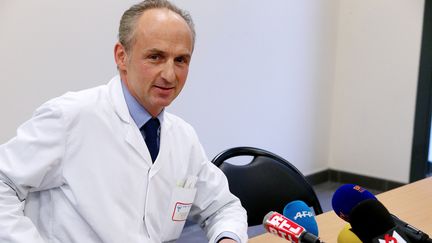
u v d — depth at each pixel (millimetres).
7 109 2381
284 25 4039
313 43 4387
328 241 1437
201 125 3447
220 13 3430
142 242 1287
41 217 1307
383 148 4484
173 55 1193
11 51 2352
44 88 2512
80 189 1240
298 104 4359
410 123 4281
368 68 4477
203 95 3418
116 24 2805
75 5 2582
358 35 4500
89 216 1233
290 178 1947
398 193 1995
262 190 1871
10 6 2318
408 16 4160
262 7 3787
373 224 924
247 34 3693
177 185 1393
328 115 4758
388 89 4375
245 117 3826
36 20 2428
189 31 1219
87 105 1284
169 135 1422
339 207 1073
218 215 1492
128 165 1296
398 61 4273
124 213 1274
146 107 1325
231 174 1811
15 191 1228
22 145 1230
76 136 1252
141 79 1221
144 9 1215
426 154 4238
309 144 4590
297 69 4270
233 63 3619
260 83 3908
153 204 1327
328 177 4840
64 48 2566
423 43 4094
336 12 4570
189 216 1579
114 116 1308
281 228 1000
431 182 2178
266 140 4082
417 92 4195
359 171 4684
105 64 2787
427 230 1578
